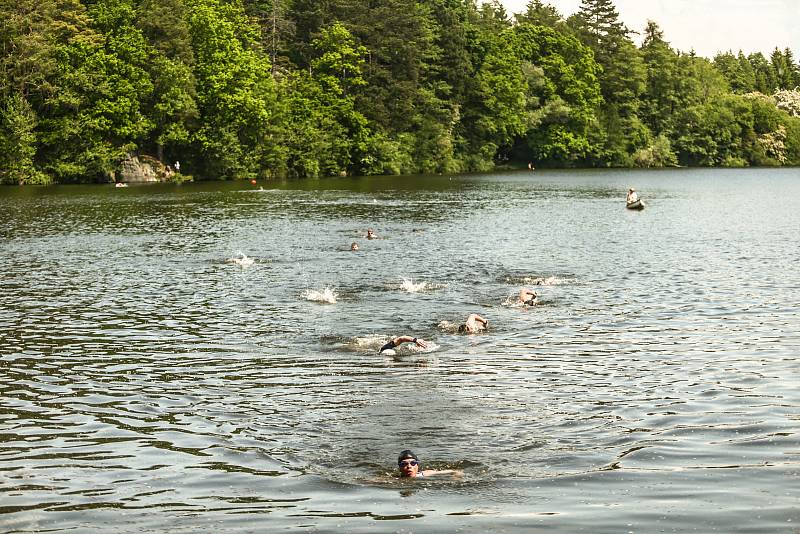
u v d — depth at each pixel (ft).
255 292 85.05
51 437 41.63
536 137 465.06
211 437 41.50
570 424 42.78
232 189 260.01
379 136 367.86
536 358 57.82
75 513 32.27
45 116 284.00
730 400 46.50
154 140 305.53
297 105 345.92
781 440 39.27
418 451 39.11
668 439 39.88
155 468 37.22
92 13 297.33
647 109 522.47
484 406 46.37
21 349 61.11
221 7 331.77
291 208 189.88
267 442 40.70
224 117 316.19
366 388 50.42
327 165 353.10
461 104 422.41
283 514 31.86
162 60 290.15
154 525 31.07
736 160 522.47
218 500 33.42
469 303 79.10
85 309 76.23
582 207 197.26
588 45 516.73
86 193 237.25
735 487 33.53
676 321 70.03
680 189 281.54
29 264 104.73
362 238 132.16
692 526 29.84
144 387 50.98
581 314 73.61
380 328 68.28
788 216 174.81
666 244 125.39
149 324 69.97
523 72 465.47
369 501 33.06
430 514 31.55
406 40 377.09
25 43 263.49
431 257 110.63
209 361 57.57
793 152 549.54
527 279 92.58
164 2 302.04
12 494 34.24
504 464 37.11
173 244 124.47
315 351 60.54
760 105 552.00
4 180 273.33
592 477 35.12
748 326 67.51
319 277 94.48
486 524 30.45
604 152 481.46
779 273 96.02
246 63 319.88
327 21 371.97
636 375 52.75
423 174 385.50
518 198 228.22
